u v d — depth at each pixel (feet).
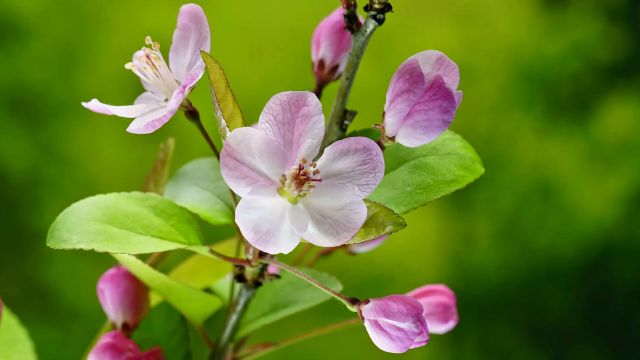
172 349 1.98
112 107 1.81
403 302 1.75
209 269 1.94
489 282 3.77
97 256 3.43
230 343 1.90
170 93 1.82
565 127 3.92
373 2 1.81
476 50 3.85
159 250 1.80
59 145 3.48
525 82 3.90
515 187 3.85
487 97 3.88
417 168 1.90
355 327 3.51
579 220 3.86
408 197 1.89
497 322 3.79
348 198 1.74
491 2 3.87
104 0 3.54
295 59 3.61
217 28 3.59
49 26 3.52
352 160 1.74
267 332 3.49
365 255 3.59
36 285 3.44
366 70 3.66
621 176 3.88
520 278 3.79
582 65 3.94
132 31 3.53
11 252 3.45
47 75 3.51
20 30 3.51
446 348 3.73
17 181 3.48
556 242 3.83
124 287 1.90
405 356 3.64
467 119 3.87
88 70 3.51
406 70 1.77
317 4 3.63
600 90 3.96
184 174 1.96
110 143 3.48
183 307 1.91
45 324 3.43
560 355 3.82
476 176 1.90
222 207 1.94
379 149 1.74
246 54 3.60
